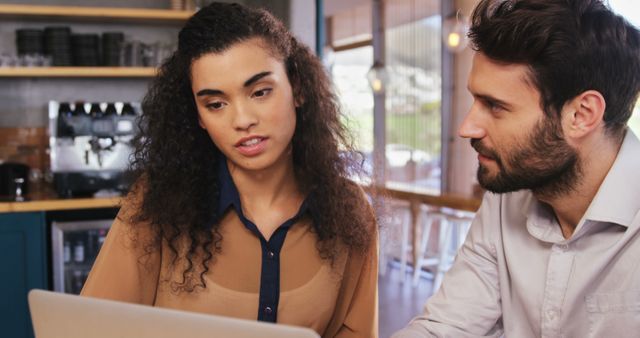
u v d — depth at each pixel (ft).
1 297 10.62
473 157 21.94
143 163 4.00
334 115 4.07
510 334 4.37
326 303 3.99
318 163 3.96
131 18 12.16
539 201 4.05
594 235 3.80
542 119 3.41
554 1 3.32
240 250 3.84
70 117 11.21
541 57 3.30
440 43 22.91
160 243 3.88
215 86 3.40
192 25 3.50
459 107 22.58
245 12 3.51
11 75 11.02
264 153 3.51
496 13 3.44
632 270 3.71
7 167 11.08
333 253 3.95
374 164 4.41
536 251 4.15
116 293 3.77
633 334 3.76
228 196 3.80
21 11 11.19
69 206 10.82
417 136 24.32
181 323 2.56
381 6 25.89
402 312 16.30
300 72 3.86
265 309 3.82
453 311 4.47
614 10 3.43
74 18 12.19
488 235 4.48
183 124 3.88
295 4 11.82
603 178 3.67
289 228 3.88
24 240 10.66
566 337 3.99
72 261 11.14
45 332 2.87
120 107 11.80
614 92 3.43
